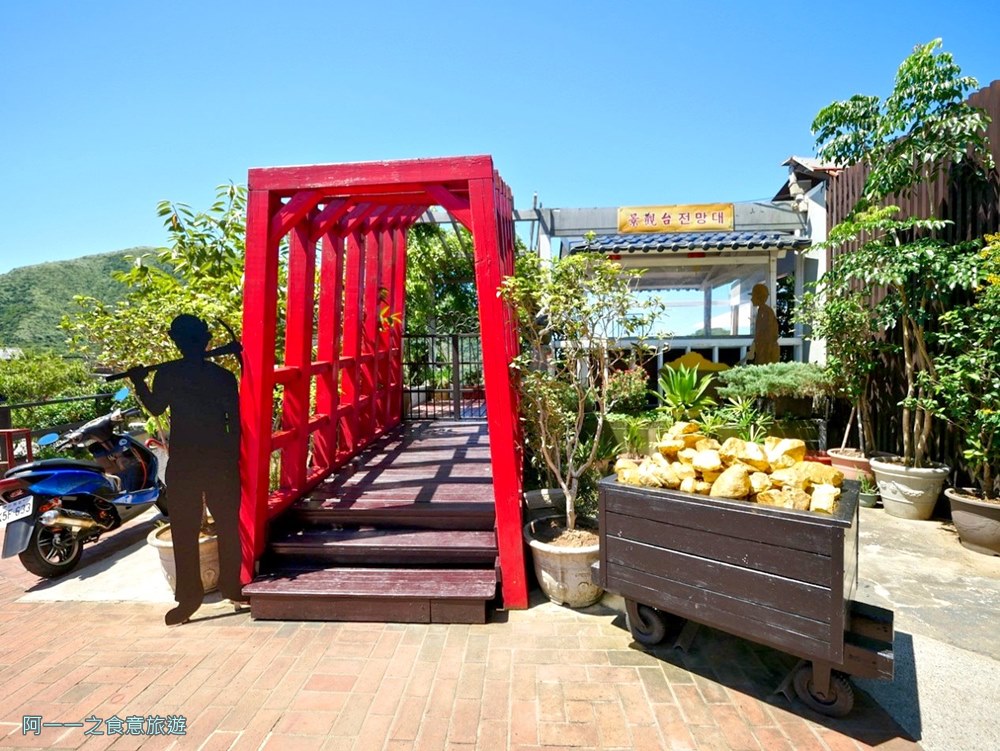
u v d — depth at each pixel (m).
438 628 3.00
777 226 7.91
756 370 6.25
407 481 4.29
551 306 3.06
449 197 3.29
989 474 4.02
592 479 4.24
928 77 4.19
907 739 2.11
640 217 7.91
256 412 3.36
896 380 5.18
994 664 2.59
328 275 4.52
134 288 4.95
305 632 3.00
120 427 4.98
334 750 2.09
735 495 2.39
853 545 2.43
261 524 3.41
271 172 3.35
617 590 2.75
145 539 4.70
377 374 6.01
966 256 4.05
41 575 3.80
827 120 4.82
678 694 2.39
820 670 2.20
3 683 2.57
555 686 2.46
